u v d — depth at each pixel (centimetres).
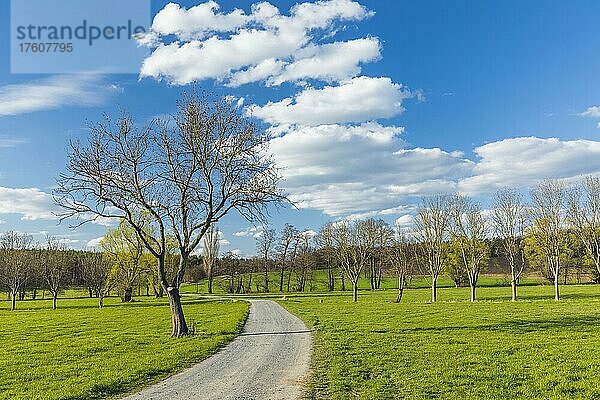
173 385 1931
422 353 2559
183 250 3553
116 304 8538
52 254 10100
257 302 8138
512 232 6831
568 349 2598
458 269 10269
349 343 2970
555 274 6525
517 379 1933
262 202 3612
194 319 5053
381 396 1683
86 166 3362
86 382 1962
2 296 12262
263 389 1816
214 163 3550
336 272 12838
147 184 3522
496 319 4234
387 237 8050
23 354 2838
